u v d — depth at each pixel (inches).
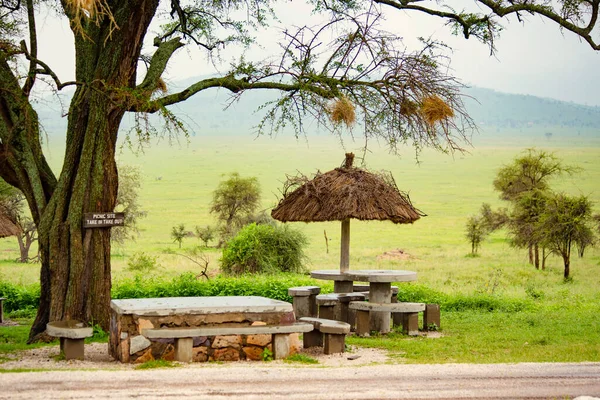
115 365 367.9
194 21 629.9
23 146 511.8
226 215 1945.1
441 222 3225.9
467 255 1891.0
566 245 1328.7
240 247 1150.3
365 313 521.3
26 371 335.6
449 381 328.8
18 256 1875.0
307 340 446.3
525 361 390.0
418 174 5777.6
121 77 502.0
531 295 882.1
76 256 496.7
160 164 6323.8
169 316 381.4
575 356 408.2
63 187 505.7
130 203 1844.2
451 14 567.5
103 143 504.4
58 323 413.7
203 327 385.4
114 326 398.9
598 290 1046.4
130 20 499.2
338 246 2228.1
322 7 598.2
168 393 289.3
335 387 310.0
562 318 633.6
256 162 6422.2
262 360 389.7
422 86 518.3
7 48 482.0
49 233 501.0
